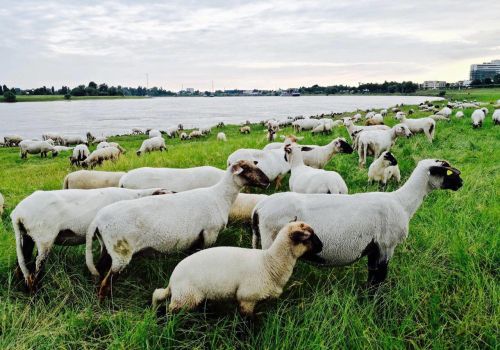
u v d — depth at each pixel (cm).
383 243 459
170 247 489
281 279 404
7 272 499
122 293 462
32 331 375
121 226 453
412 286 426
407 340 362
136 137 3878
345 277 476
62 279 472
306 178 689
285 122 4188
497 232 543
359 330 361
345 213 454
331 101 17175
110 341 364
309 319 376
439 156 1136
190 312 398
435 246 530
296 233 397
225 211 545
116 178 826
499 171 912
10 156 2683
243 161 545
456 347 359
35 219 473
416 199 487
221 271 390
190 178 734
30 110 12075
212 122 6981
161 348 351
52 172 1608
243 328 394
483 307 398
